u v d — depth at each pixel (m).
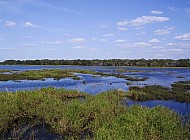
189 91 29.00
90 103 14.28
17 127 12.41
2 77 46.88
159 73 72.56
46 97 15.95
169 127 10.24
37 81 42.38
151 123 10.77
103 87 33.47
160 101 22.72
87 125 12.52
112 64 167.88
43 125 12.88
